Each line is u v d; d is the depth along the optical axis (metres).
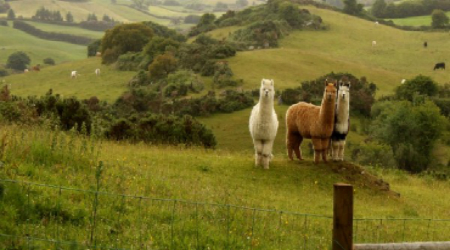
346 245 5.94
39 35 169.62
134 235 8.41
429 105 43.75
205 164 16.91
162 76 69.06
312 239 10.30
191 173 15.34
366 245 6.09
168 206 10.36
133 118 26.94
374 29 110.56
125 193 10.70
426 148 41.66
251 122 17.20
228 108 51.38
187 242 8.48
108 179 11.61
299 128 17.81
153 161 16.03
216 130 45.97
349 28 109.00
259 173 16.52
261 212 11.73
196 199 11.62
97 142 17.62
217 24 115.50
